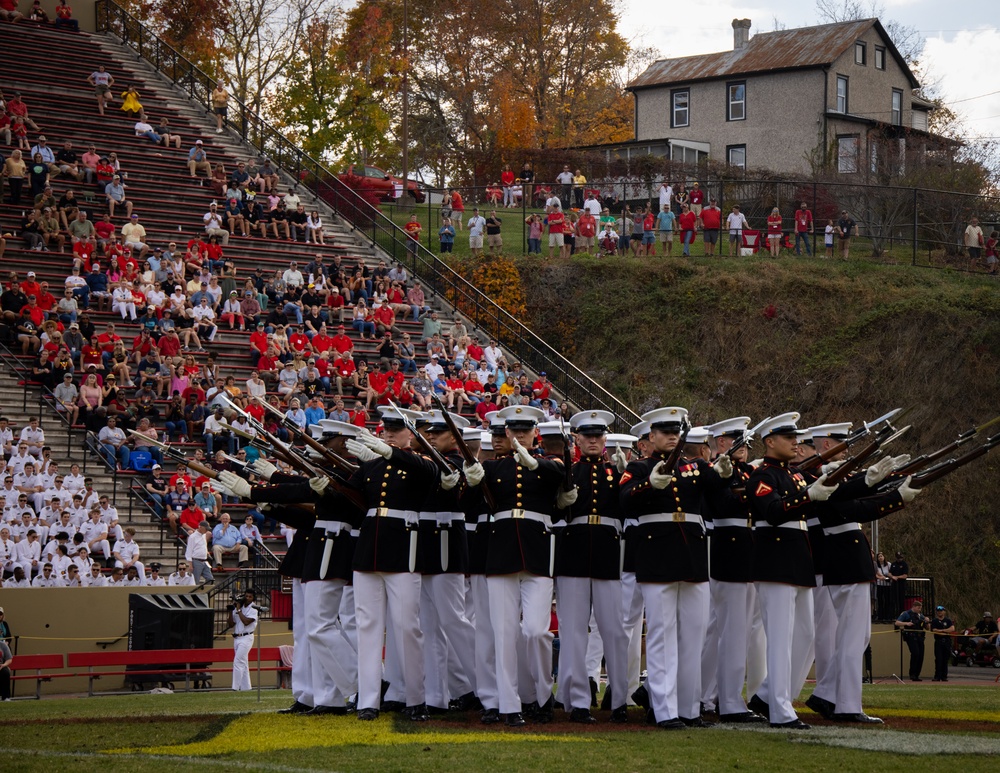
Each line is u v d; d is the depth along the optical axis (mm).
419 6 79250
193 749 10703
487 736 11367
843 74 65875
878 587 32250
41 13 53812
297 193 48750
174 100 51312
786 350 46094
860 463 12141
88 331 32656
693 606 12562
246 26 71188
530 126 75562
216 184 43750
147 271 35938
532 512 12570
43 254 35938
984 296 46281
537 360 45688
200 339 35188
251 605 22109
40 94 46281
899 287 47250
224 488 13453
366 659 12828
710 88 67938
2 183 38250
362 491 13125
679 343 46969
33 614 23703
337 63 71188
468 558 13875
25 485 26641
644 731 11852
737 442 12625
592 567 12969
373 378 35562
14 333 32438
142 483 29141
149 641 22641
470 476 12273
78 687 23578
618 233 51688
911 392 44969
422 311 42875
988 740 11234
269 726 12242
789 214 54531
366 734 11508
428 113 79562
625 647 12984
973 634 32500
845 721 13078
